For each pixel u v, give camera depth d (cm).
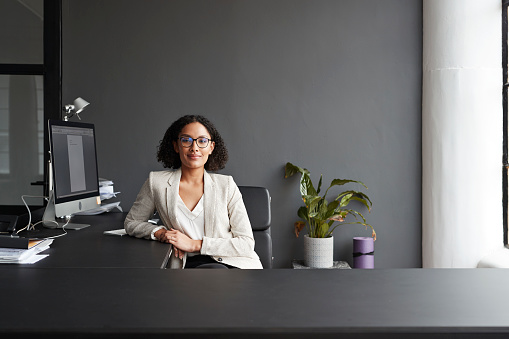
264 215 307
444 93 389
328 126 414
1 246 186
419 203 416
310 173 415
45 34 404
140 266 186
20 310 106
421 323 98
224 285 125
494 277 134
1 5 404
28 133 407
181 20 410
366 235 419
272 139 414
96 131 411
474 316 102
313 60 412
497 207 389
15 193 408
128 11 409
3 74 406
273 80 412
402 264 418
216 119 413
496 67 384
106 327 96
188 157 259
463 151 386
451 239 391
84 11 407
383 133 414
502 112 387
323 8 412
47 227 281
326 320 100
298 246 418
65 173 267
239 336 96
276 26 411
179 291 120
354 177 416
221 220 258
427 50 400
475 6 380
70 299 114
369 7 412
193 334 95
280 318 101
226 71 412
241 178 415
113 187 411
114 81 409
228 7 411
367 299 114
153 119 411
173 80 411
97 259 198
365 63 413
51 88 405
